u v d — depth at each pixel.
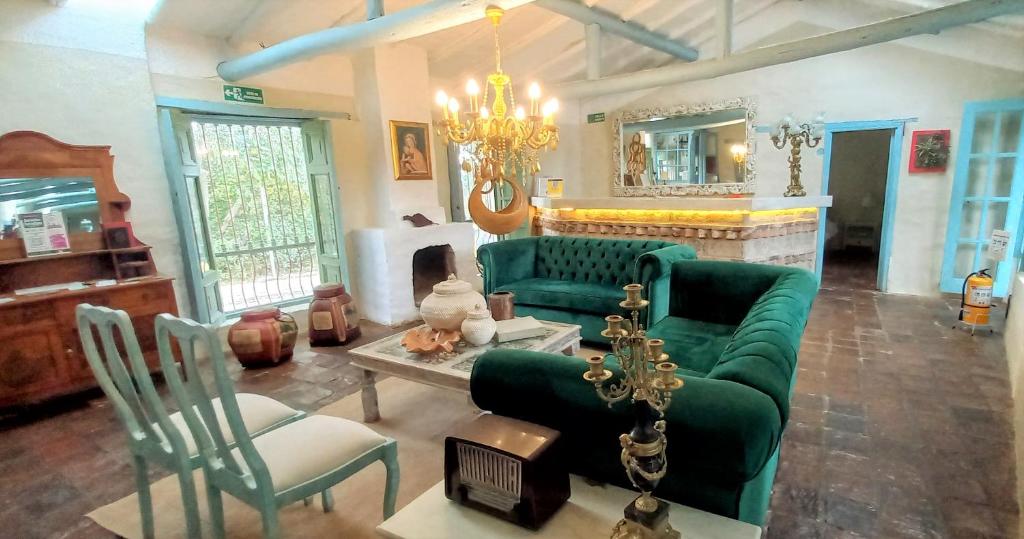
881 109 5.12
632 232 5.11
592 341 3.82
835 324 4.28
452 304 2.72
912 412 2.70
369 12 3.21
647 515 1.05
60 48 3.25
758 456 1.10
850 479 2.14
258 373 3.58
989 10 3.24
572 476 1.39
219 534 1.64
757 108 5.75
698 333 2.77
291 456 1.58
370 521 1.99
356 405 3.03
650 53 6.20
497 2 2.74
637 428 1.07
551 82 6.12
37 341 2.96
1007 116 4.68
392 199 4.73
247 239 5.03
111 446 2.64
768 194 5.81
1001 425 2.53
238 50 4.06
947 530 1.82
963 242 4.96
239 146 4.88
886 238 5.30
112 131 3.49
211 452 1.59
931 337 3.86
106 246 3.43
